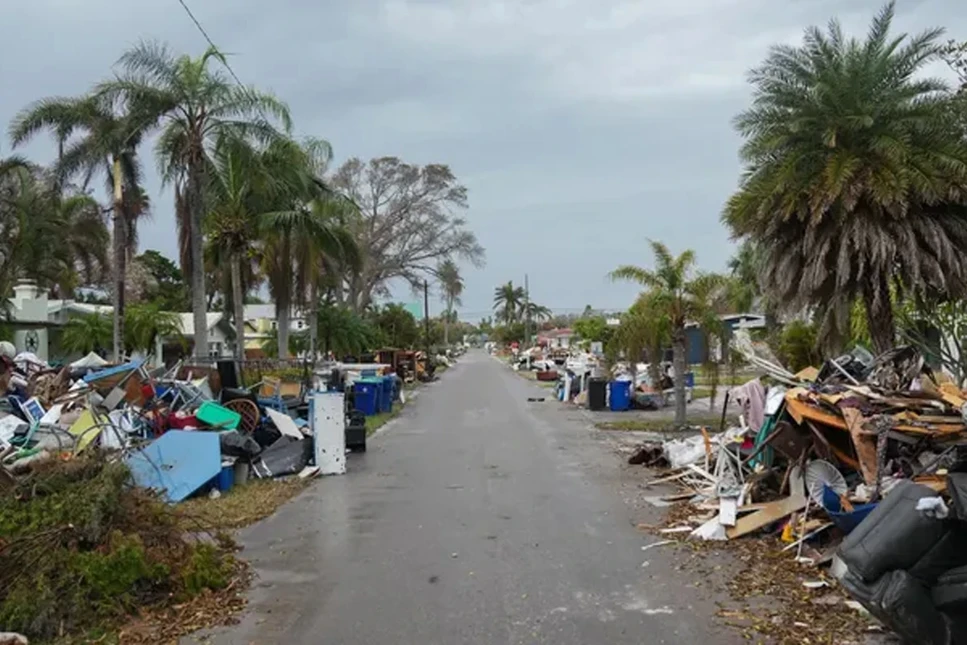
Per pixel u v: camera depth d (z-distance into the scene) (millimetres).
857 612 6289
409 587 7355
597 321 63094
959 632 4961
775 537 8758
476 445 18266
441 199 67750
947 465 7676
